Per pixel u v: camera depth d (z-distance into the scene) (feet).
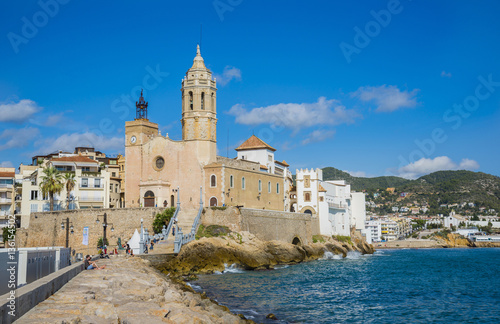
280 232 344.69
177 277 215.10
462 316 146.61
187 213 296.92
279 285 201.98
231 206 298.35
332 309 152.35
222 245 257.96
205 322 85.61
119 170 437.58
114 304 92.17
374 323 134.92
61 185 331.77
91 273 139.74
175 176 327.26
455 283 229.25
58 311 75.87
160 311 85.25
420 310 155.22
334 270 278.87
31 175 391.24
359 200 591.78
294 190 452.35
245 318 122.52
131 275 141.08
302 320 134.62
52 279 94.17
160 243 250.57
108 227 287.69
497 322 138.72
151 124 346.54
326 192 446.60
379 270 289.53
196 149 325.83
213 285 196.95
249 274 245.04
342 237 454.40
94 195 361.51
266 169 420.36
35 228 306.96
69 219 295.28
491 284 225.56
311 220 402.93
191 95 332.80
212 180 321.11
